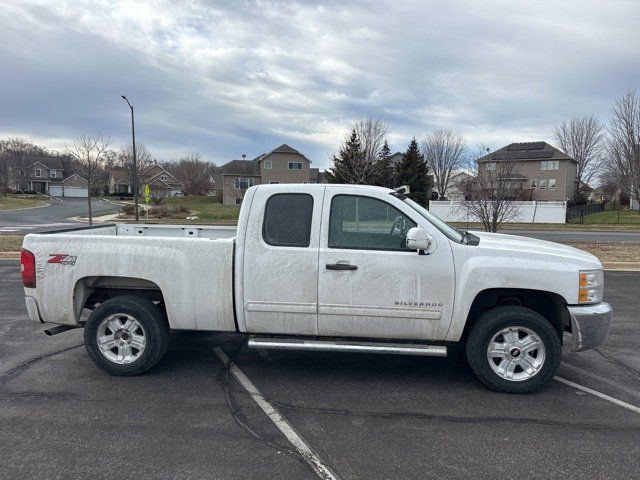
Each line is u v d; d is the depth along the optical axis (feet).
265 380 14.93
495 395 13.96
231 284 14.49
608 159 189.26
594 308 13.76
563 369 16.17
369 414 12.61
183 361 16.58
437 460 10.36
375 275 13.89
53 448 10.69
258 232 14.34
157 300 16.30
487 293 14.53
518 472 9.92
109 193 290.76
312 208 14.29
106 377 15.02
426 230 13.94
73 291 15.15
